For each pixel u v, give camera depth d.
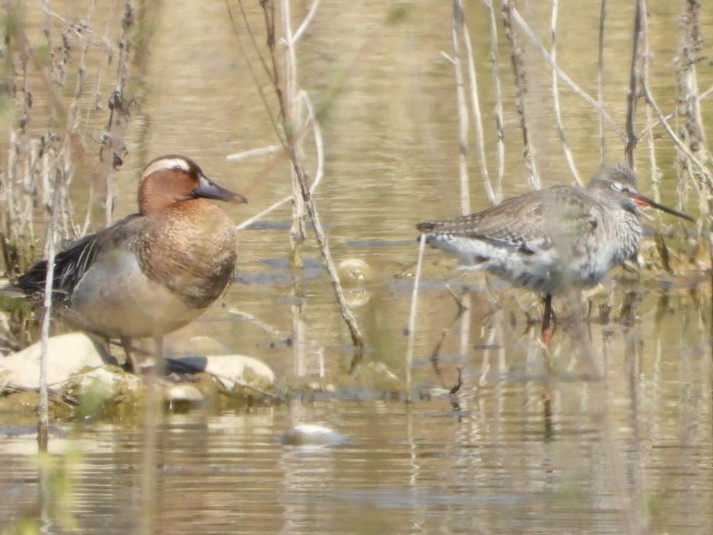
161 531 9.08
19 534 8.43
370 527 9.13
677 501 9.63
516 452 10.88
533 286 14.66
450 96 22.27
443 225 15.04
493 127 21.30
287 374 13.12
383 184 19.31
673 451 10.84
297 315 15.24
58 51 15.73
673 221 18.19
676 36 24.86
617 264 15.07
